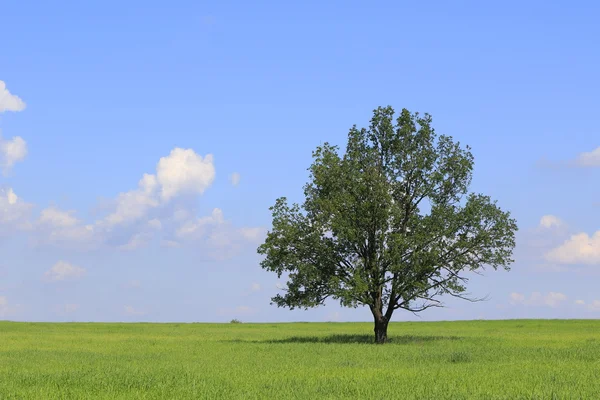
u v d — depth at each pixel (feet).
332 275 155.94
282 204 160.97
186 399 61.46
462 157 162.30
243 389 67.56
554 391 65.41
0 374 81.71
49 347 140.05
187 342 158.61
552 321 323.16
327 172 160.35
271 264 158.30
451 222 157.07
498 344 144.87
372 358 107.45
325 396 63.36
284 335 203.82
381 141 164.55
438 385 70.33
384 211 152.35
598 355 110.83
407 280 153.38
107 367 90.17
